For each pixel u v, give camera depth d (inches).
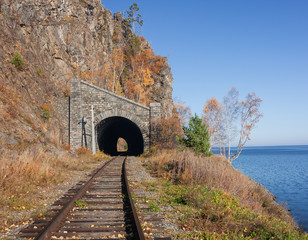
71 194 328.8
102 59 2229.3
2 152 497.4
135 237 179.2
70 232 188.5
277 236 229.6
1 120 633.0
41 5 1464.1
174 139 1157.7
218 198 308.8
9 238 178.4
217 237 201.9
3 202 265.6
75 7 1980.8
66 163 613.3
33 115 823.1
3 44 891.4
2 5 1031.0
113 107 1208.2
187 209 277.7
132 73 2522.1
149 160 824.3
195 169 460.4
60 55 1530.5
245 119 1610.5
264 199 496.1
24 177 366.3
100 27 2449.6
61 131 1107.3
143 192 354.9
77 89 1189.1
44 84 1111.6
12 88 800.3
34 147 620.4
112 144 1946.4
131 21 3016.7
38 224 206.8
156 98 2484.0
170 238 185.3
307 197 943.0
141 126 1208.8
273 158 4805.6
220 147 1699.1
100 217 230.2
